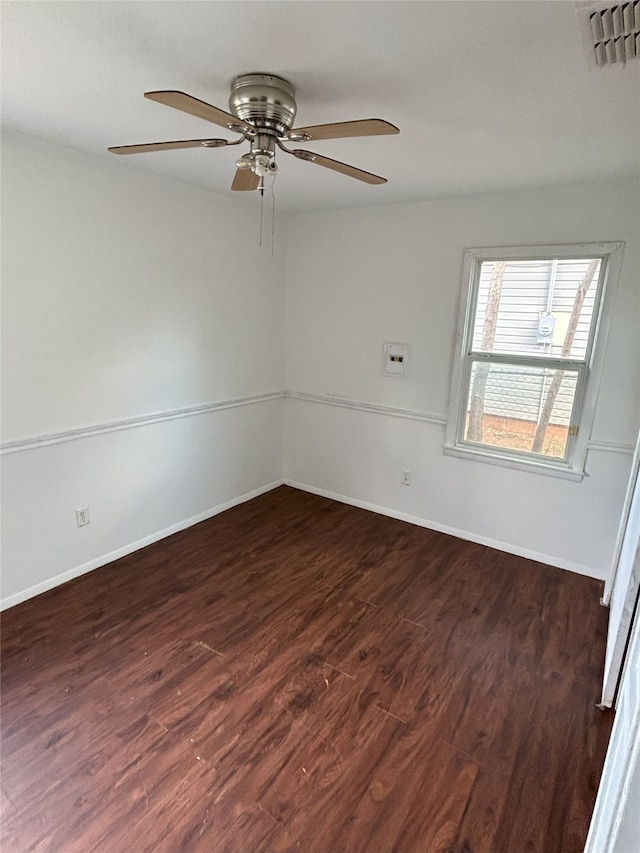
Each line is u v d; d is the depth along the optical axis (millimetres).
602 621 2588
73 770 1681
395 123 1824
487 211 2979
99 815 1544
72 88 1634
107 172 2572
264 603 2664
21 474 2480
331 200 3240
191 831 1511
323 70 1430
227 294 3457
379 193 2998
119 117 1914
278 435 4266
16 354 2359
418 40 1257
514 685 2137
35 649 2242
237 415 3777
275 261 3824
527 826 1557
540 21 1154
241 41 1290
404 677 2160
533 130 1865
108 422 2836
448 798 1637
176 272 3061
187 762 1726
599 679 2184
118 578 2846
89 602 2605
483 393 3258
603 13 1087
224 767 1712
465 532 3465
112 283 2711
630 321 2654
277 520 3701
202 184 3016
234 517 3729
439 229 3170
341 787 1660
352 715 1950
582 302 2826
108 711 1921
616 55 1272
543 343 2990
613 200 2604
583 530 2996
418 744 1831
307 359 4016
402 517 3754
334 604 2678
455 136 1947
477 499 3367
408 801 1623
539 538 3162
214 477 3691
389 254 3406
